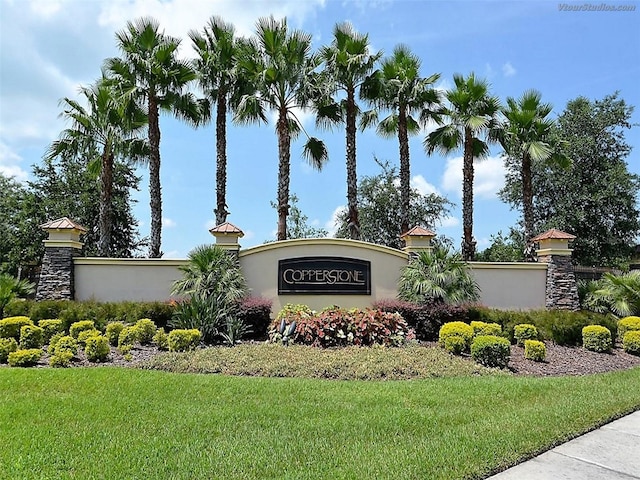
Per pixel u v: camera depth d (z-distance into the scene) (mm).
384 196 25281
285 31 17516
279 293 13516
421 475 3996
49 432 4953
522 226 24922
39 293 13023
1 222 25109
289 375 7969
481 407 6027
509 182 25359
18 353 8234
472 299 13359
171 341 9617
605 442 4961
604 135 23328
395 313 11484
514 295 14609
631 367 9930
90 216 25438
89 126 17859
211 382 7074
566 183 23156
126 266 13602
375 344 9898
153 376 7379
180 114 18656
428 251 13656
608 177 22500
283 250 13695
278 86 17594
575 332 11891
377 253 13984
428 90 18781
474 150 19516
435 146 19578
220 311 11352
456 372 8328
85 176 25469
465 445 4648
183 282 12164
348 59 18016
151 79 17047
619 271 20547
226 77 18422
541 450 4668
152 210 17438
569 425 5312
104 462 4234
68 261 13266
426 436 4957
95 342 8695
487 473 4113
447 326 10602
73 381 6918
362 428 5148
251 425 5234
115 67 17172
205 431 5031
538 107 18516
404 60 18688
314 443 4719
